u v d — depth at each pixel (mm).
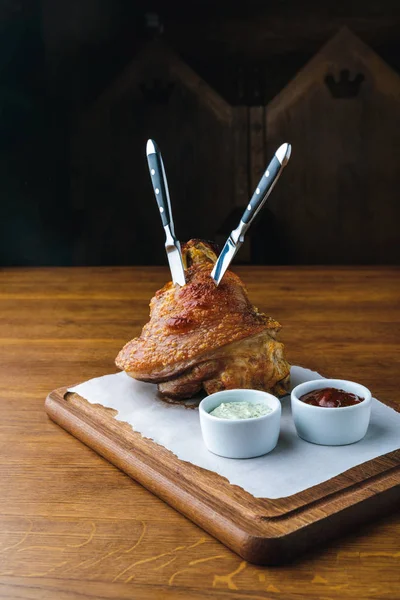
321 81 3100
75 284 2193
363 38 3129
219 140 3193
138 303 1979
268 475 975
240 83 3195
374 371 1442
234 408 1069
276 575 823
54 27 3240
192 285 1211
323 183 3199
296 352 1573
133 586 807
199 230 3299
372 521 931
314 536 866
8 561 857
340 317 1817
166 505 979
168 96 3189
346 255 3281
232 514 893
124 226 3385
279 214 3250
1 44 3217
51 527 928
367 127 3125
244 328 1157
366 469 984
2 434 1206
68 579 822
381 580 809
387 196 3189
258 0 3148
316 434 1050
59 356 1586
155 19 3217
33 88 3277
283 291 2064
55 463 1103
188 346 1150
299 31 3152
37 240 3410
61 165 3338
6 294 2105
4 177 3340
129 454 1056
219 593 792
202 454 1039
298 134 3154
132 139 3260
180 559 856
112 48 3258
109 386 1290
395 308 1876
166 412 1184
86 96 3293
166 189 1245
